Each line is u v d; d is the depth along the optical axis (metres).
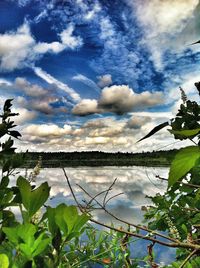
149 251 1.87
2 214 0.99
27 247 0.66
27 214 0.74
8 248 0.76
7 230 0.67
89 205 1.06
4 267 0.61
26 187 0.75
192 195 1.71
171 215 1.84
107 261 1.85
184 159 0.58
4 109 1.49
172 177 0.58
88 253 1.83
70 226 0.70
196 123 1.65
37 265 0.66
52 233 0.70
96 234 2.00
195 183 1.65
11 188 1.17
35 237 0.71
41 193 0.75
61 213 0.71
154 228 1.92
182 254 1.65
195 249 0.85
